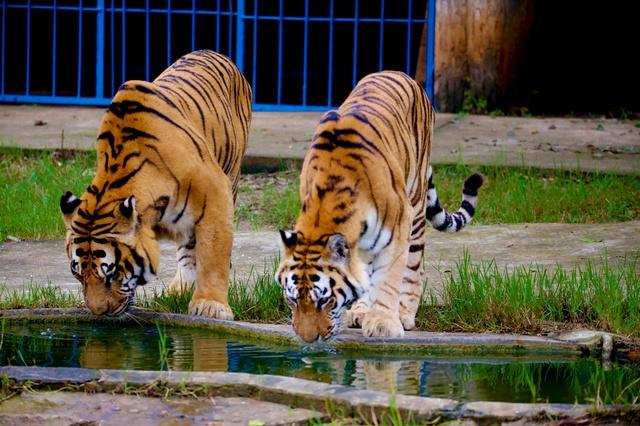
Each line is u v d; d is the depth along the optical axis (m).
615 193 16.69
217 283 10.97
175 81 11.59
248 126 13.25
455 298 11.03
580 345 9.74
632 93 27.38
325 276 9.10
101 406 7.94
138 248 10.24
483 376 8.99
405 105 10.87
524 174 17.95
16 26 30.33
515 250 13.50
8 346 10.00
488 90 23.81
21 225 14.95
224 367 9.24
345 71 31.45
